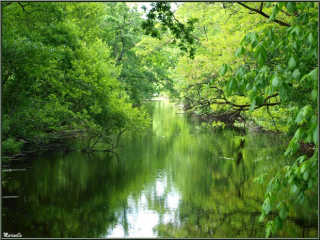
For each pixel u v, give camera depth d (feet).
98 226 31.19
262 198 39.24
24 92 59.06
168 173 50.57
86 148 67.15
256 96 14.93
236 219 33.09
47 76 60.59
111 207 36.50
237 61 42.29
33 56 49.62
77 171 51.24
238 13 49.67
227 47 47.16
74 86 65.05
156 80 113.80
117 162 57.47
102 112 67.21
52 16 72.28
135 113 71.10
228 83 14.73
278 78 13.82
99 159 59.82
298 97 27.94
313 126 13.43
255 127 92.02
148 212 35.09
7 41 47.75
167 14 41.98
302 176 15.88
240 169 52.34
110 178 47.75
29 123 58.03
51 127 58.85
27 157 59.67
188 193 41.29
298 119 13.35
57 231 29.99
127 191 42.09
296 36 15.30
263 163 55.67
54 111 58.44
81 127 67.56
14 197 38.88
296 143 14.23
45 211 34.83
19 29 62.90
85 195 40.29
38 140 63.82
